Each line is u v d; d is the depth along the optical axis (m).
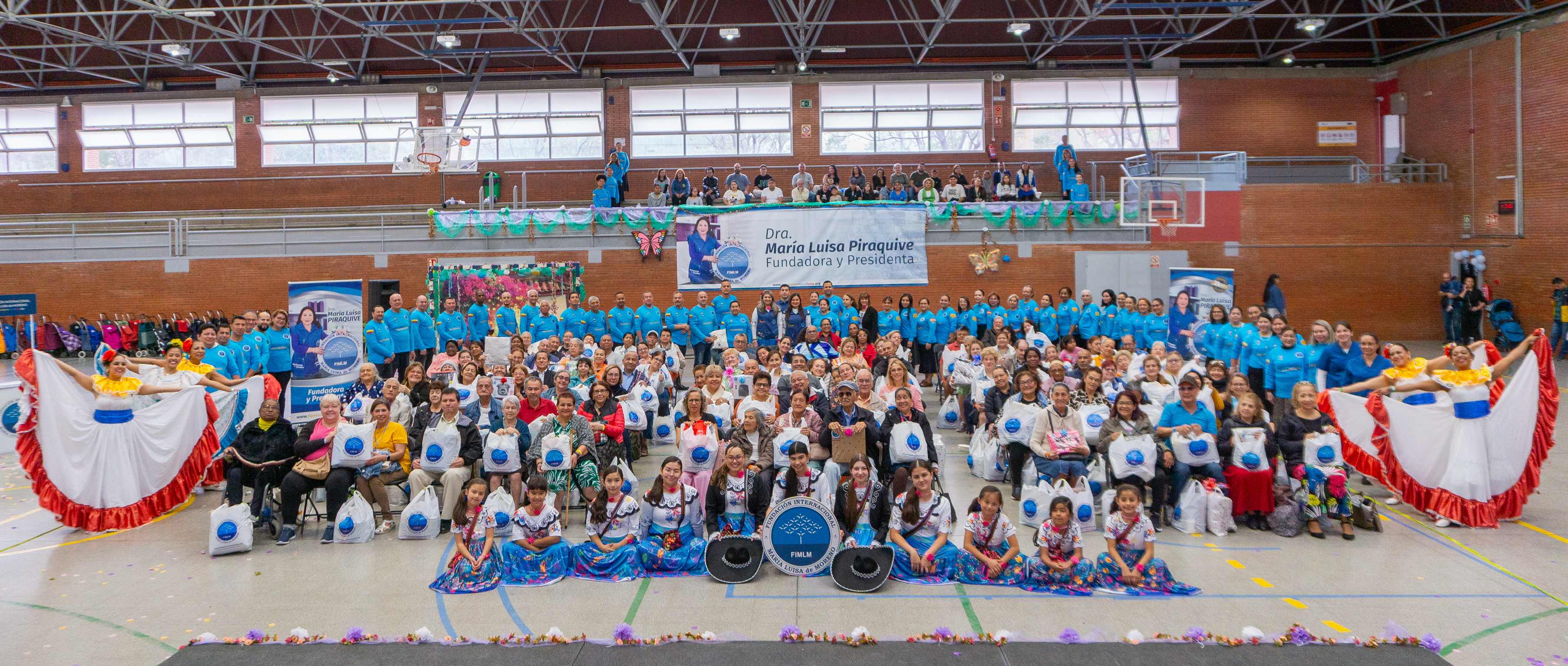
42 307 23.95
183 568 7.66
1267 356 11.53
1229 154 24.72
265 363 12.78
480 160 28.64
